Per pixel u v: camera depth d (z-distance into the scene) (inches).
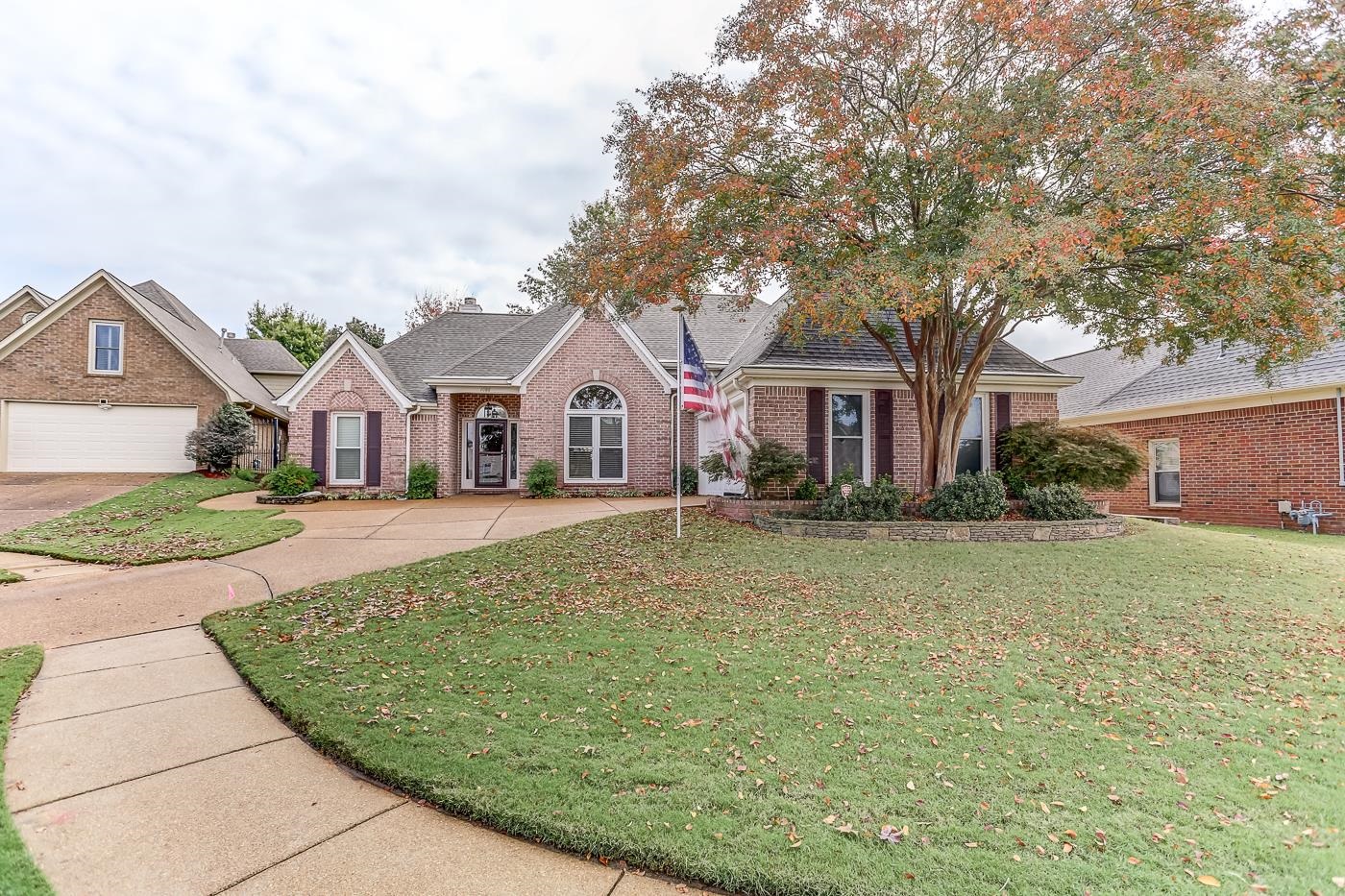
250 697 182.1
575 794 125.3
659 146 360.8
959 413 458.9
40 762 142.4
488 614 253.8
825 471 523.8
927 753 144.0
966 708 169.3
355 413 682.2
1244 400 585.6
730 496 550.9
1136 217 306.3
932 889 98.3
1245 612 262.5
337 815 122.7
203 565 348.2
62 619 256.2
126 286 760.3
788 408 521.3
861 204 346.6
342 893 100.2
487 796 124.3
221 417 733.9
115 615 262.8
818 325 459.5
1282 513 560.1
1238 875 102.0
